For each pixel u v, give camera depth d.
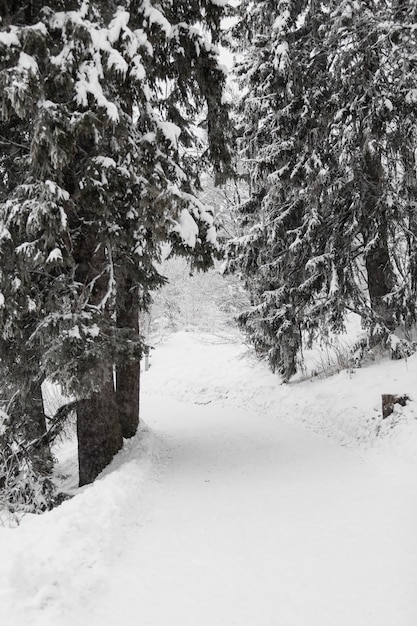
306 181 13.16
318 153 12.94
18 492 8.23
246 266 15.03
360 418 10.66
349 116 12.41
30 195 7.29
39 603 3.82
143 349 8.66
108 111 7.00
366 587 4.29
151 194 7.84
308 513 6.14
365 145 11.52
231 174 10.49
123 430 10.62
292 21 13.37
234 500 6.82
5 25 7.02
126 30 7.31
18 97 6.37
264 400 15.89
